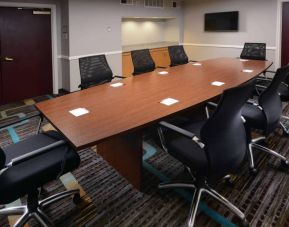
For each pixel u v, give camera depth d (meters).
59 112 2.14
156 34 7.98
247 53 5.25
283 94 3.13
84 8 5.34
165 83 3.09
